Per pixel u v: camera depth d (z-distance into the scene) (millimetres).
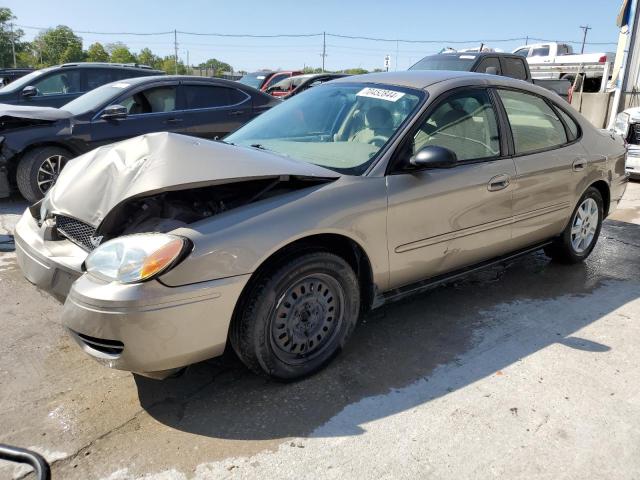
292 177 2713
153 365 2359
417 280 3338
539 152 3898
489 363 3078
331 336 2959
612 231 5809
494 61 10547
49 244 2883
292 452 2354
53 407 2635
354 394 2771
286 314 2725
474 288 4156
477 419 2586
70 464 2268
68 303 2385
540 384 2877
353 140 3289
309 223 2658
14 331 3361
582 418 2605
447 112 3373
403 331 3439
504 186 3566
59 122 6324
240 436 2449
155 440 2418
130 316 2246
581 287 4203
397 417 2594
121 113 6535
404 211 3037
